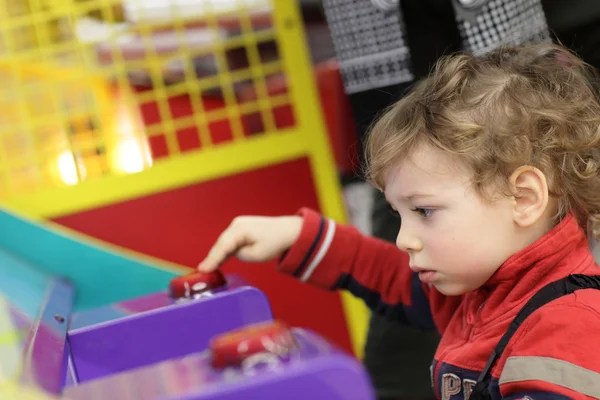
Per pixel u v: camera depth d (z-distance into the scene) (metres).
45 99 1.49
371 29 1.30
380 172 0.82
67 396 0.46
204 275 0.87
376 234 1.38
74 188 1.36
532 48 0.92
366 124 1.34
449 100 0.81
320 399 0.41
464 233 0.76
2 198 1.34
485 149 0.76
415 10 1.25
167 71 1.90
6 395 0.46
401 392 1.36
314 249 1.01
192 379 0.44
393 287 1.00
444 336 0.87
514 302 0.77
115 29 1.44
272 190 1.41
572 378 0.67
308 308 1.42
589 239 0.88
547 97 0.82
